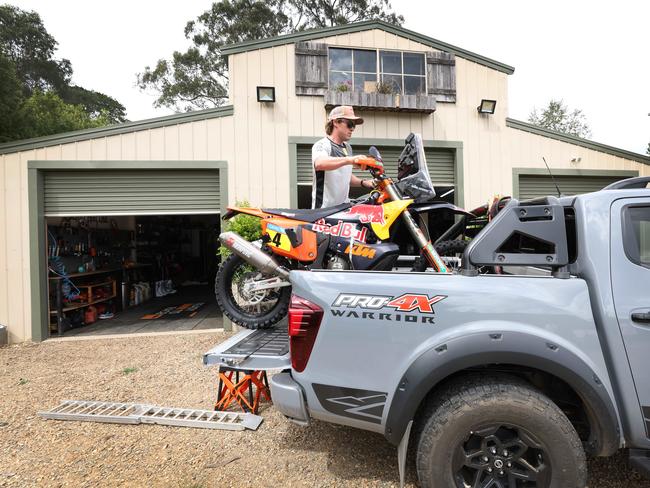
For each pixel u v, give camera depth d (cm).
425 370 153
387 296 164
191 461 216
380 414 162
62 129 1539
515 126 629
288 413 175
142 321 638
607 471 200
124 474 204
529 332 153
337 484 193
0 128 825
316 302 170
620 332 153
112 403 294
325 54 576
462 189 610
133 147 533
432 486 152
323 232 250
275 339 261
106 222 753
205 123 549
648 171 657
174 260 1087
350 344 165
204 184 559
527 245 206
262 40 560
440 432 153
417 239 247
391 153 603
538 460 153
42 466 212
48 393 323
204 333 551
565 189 649
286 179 565
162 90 2291
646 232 165
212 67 2184
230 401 279
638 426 152
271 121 563
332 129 306
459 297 160
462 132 614
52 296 575
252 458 218
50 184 531
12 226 516
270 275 274
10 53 2633
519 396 151
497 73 625
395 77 602
